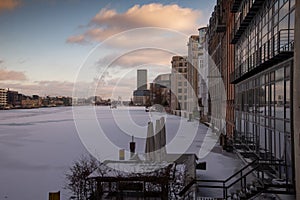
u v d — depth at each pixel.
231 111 22.98
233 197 8.45
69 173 12.49
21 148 20.23
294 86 8.21
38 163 15.01
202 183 10.59
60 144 21.84
